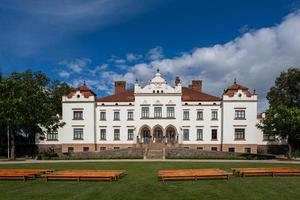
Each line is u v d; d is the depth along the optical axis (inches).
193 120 3041.3
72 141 3075.8
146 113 3061.0
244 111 2999.5
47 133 2896.2
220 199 870.4
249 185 1047.6
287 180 1140.5
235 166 1708.9
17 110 2440.9
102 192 956.6
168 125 3034.0
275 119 2486.5
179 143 3016.7
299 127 2407.7
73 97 3097.9
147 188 1010.1
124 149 2551.7
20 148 3085.6
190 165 1766.7
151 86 3068.4
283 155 2839.6
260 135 2977.4
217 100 3048.7
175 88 3051.2
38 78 3548.2
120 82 3380.9
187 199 870.4
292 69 3267.7
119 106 3080.7
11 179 1192.2
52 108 2810.0
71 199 877.2
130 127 3058.6
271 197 890.1
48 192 967.0
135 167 1658.5
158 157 2431.1
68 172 1203.9
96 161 2112.5
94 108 3085.6
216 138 3024.1
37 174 1240.2
